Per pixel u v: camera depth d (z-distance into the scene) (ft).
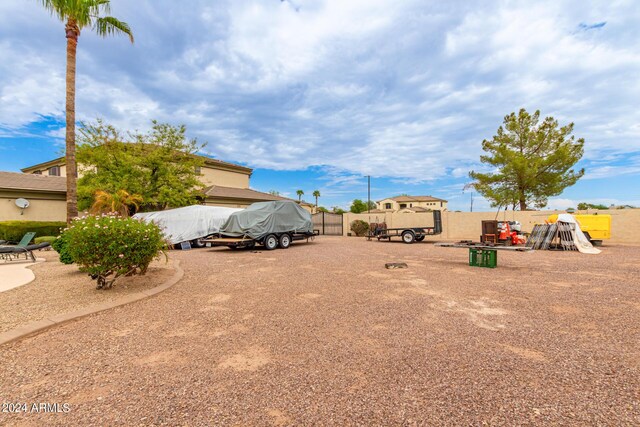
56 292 18.78
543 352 10.21
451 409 7.19
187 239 48.47
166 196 61.41
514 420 6.73
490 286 20.17
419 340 11.38
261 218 45.75
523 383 8.29
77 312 14.64
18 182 61.31
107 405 7.56
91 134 57.47
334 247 48.85
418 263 30.78
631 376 8.57
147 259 20.72
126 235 19.02
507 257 34.81
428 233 57.26
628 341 11.02
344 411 7.20
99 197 52.90
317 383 8.48
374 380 8.59
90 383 8.63
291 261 32.94
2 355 10.49
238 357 10.20
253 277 23.99
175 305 16.42
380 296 17.85
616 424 6.53
